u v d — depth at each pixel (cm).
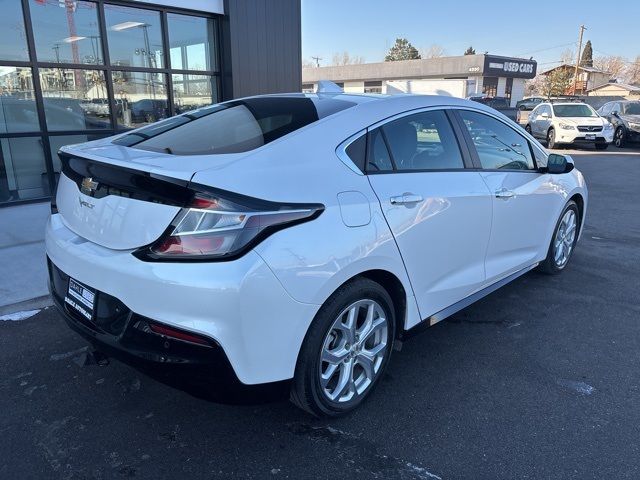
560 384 309
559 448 253
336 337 261
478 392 300
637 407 287
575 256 555
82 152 266
